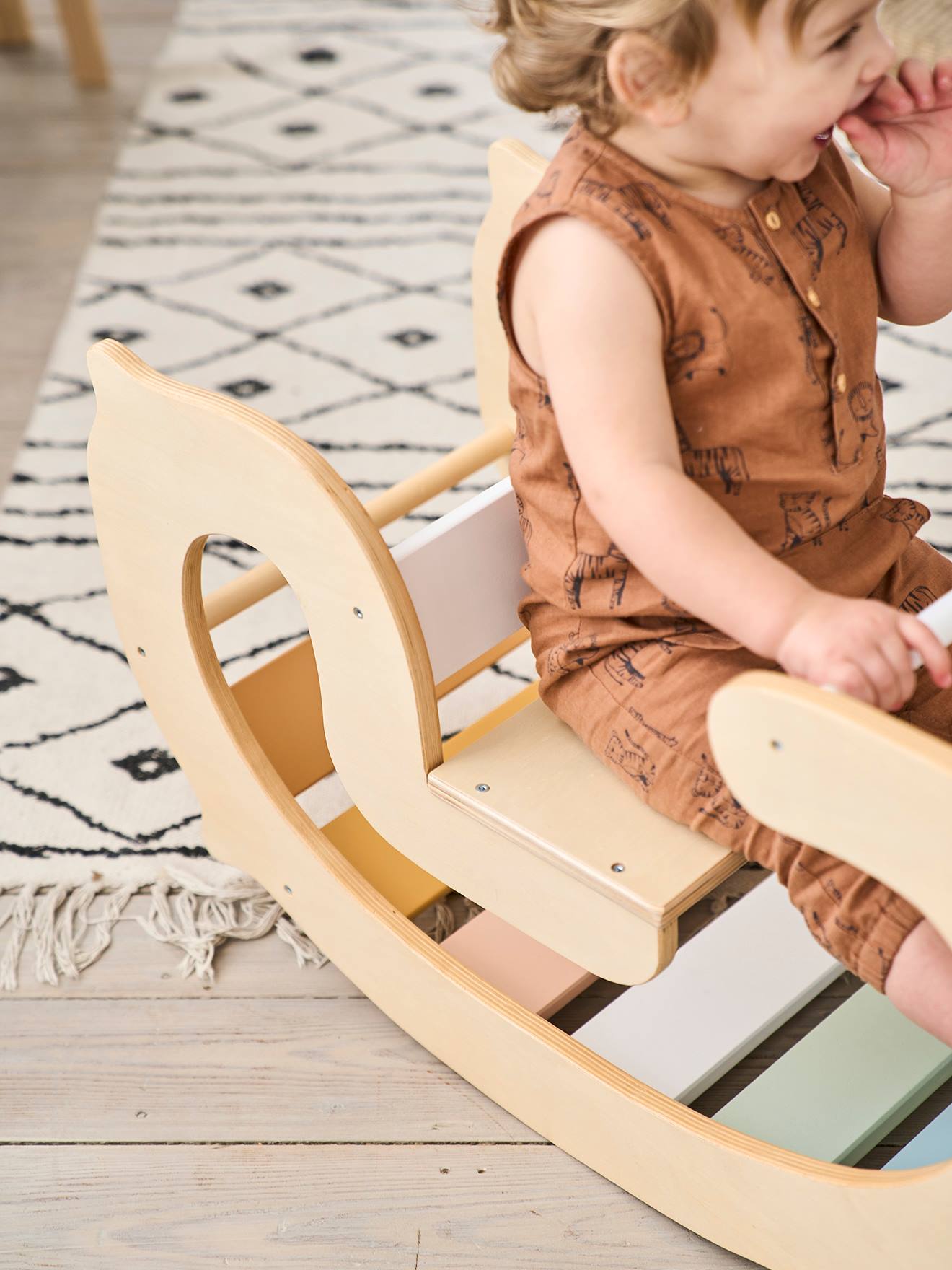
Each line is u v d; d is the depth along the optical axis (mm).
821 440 804
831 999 1084
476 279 1149
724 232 757
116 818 1241
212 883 1181
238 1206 963
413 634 845
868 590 839
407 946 993
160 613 1002
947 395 1681
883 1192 796
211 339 1866
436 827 912
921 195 820
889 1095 962
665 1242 933
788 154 734
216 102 2469
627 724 830
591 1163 968
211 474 884
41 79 2592
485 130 2334
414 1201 963
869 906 741
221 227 2117
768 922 1090
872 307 833
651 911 771
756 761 624
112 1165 991
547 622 895
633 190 746
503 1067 982
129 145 2352
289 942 1138
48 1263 933
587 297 732
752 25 680
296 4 2820
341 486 828
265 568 1068
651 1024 1023
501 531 990
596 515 732
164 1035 1077
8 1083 1047
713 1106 1012
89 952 1139
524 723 914
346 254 2039
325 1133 1007
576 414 731
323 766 1136
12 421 1743
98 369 909
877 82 787
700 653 811
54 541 1554
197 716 1049
